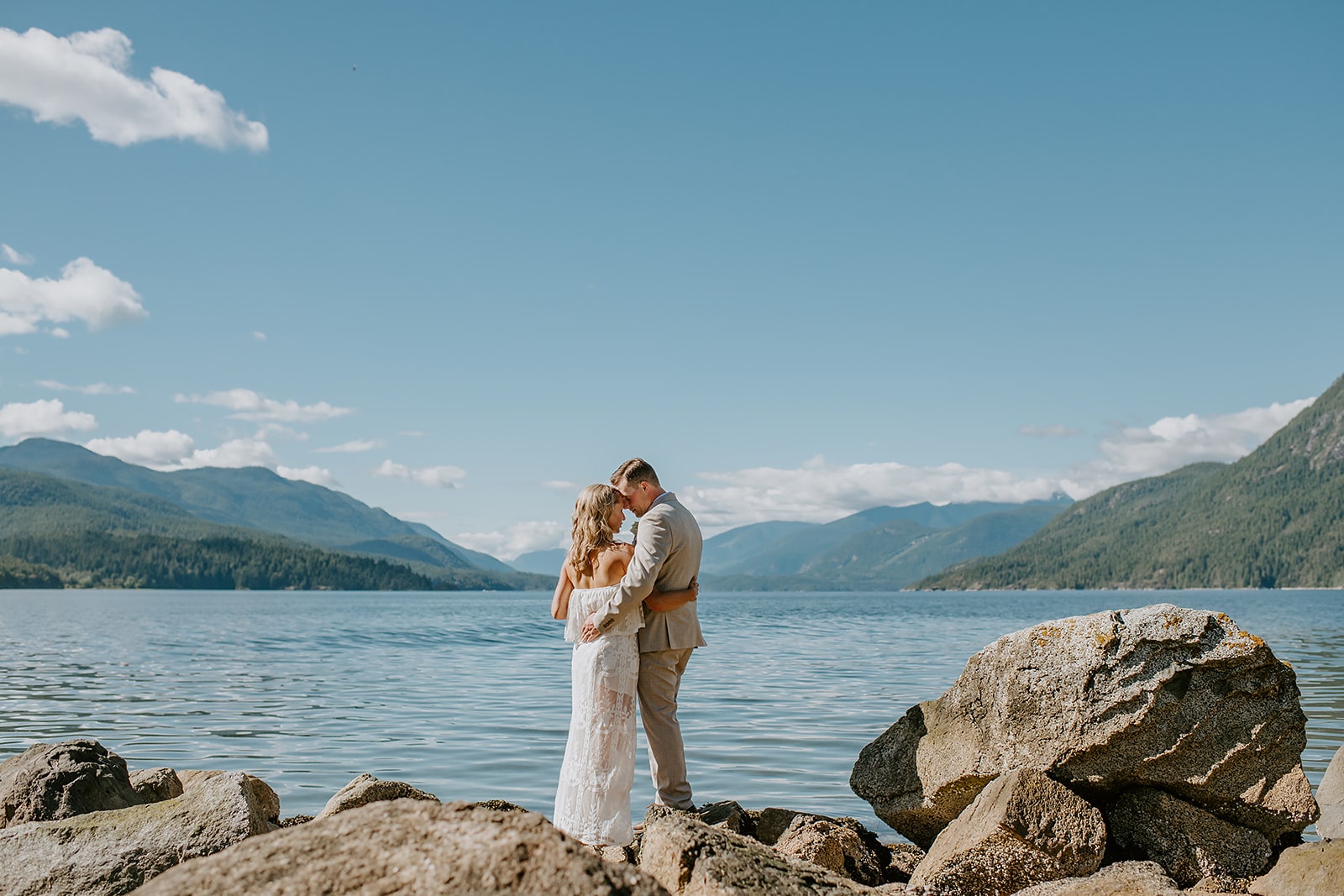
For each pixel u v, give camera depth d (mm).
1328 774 8711
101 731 15859
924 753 7570
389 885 3102
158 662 31406
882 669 27203
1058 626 7137
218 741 14750
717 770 12484
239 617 75375
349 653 35562
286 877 3166
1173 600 167750
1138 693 6676
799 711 17875
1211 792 6570
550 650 37500
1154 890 5699
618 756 6941
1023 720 7023
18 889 5727
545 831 3223
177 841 5945
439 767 12641
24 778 7020
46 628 54938
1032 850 6227
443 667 29188
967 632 51656
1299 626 58969
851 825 7621
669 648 7316
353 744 14383
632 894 3057
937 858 6445
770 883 4559
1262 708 6629
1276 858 6500
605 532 7340
